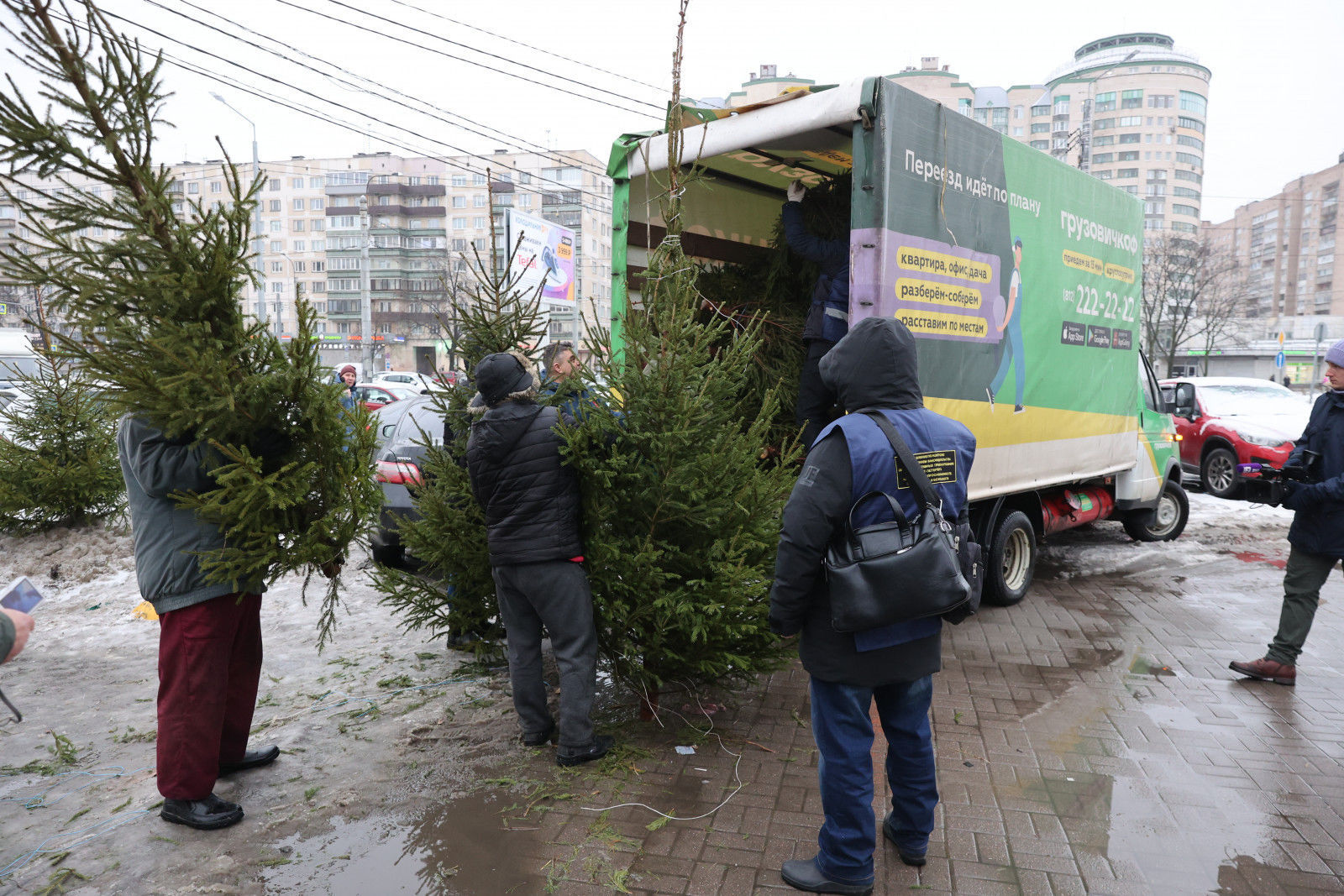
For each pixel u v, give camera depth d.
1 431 7.85
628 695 4.27
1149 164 121.38
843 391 2.67
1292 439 11.05
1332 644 5.38
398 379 33.28
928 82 111.75
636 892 2.67
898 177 4.33
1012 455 5.62
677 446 3.35
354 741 3.77
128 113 2.61
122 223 2.67
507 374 3.33
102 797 3.30
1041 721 4.08
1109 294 6.79
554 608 3.42
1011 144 5.36
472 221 84.12
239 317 2.90
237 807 3.09
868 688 2.55
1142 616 6.00
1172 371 49.41
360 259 85.06
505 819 3.10
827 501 2.45
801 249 5.44
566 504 3.38
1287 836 3.04
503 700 4.24
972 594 2.57
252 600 3.35
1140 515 8.38
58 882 2.70
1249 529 9.42
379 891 2.67
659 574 3.42
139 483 2.87
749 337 3.86
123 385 2.63
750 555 3.61
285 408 3.00
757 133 4.70
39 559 7.12
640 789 3.31
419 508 3.94
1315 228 108.25
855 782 2.56
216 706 3.01
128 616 5.86
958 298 4.89
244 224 2.86
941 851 2.91
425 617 4.14
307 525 3.17
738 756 3.62
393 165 85.25
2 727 4.02
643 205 5.76
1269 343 67.44
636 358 3.48
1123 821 3.13
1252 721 4.10
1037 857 2.88
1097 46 131.75
